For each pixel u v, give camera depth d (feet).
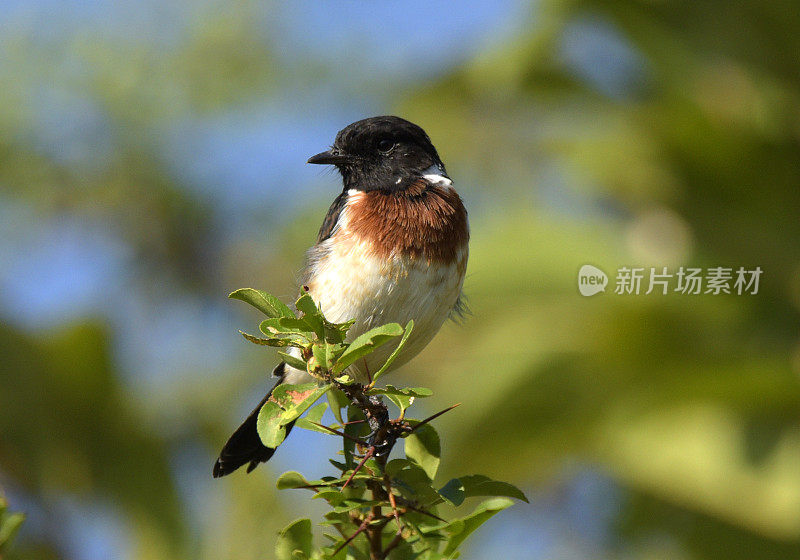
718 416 36.86
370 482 16.48
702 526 40.73
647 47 39.22
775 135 38.11
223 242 40.34
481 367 39.06
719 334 38.34
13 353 35.60
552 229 40.86
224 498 35.24
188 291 40.09
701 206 39.70
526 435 38.22
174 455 37.19
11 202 38.42
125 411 36.52
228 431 37.99
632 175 40.83
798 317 37.86
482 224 42.55
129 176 38.81
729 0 38.47
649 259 39.52
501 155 43.80
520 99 43.42
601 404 37.88
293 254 39.81
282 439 15.25
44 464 35.35
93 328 36.11
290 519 34.35
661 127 39.09
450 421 38.99
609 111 42.50
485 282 40.50
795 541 39.29
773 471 35.58
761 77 38.37
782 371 35.17
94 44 38.37
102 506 35.58
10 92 37.88
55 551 34.50
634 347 38.47
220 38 39.45
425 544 16.22
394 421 16.71
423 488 16.48
